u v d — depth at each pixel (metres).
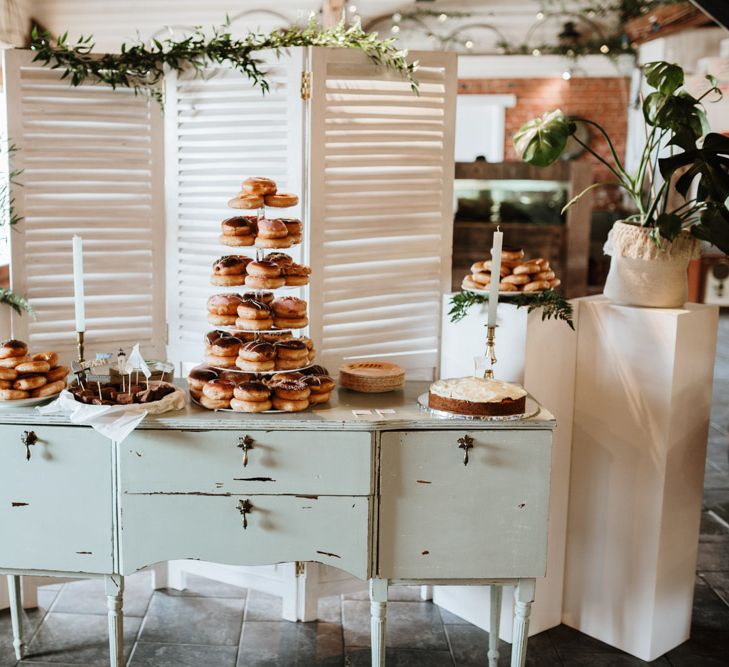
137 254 2.94
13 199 2.77
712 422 5.18
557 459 2.76
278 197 2.38
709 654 2.74
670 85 2.60
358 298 2.88
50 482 2.26
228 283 2.35
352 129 2.78
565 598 2.90
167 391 2.32
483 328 2.66
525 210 6.87
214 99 2.83
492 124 9.77
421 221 2.94
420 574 2.31
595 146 9.63
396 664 2.64
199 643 2.73
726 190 2.52
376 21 8.58
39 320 2.85
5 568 2.31
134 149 2.88
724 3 2.97
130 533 2.26
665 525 2.64
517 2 8.52
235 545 2.28
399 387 2.60
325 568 2.89
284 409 2.29
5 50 2.72
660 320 2.55
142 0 5.16
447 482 2.27
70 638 2.74
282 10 5.57
